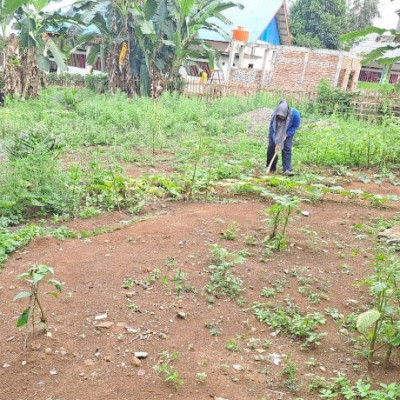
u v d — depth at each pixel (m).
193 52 21.27
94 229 6.04
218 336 3.86
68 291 4.36
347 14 40.03
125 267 4.80
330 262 5.27
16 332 3.75
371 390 3.29
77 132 12.48
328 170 9.68
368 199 7.61
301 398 3.22
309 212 6.86
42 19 18.08
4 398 3.13
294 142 11.73
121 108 16.23
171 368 3.43
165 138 12.39
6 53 17.92
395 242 5.73
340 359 3.67
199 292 4.44
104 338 3.75
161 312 4.12
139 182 7.46
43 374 3.35
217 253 4.88
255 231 5.86
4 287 4.44
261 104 18.81
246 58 28.50
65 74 24.33
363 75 32.47
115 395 3.18
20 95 18.09
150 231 5.70
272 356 3.66
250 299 4.41
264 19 29.14
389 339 3.49
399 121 11.47
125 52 20.67
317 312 4.26
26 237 5.51
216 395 3.21
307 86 25.17
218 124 14.59
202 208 6.74
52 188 6.84
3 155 8.14
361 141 10.45
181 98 18.36
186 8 18.22
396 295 3.92
